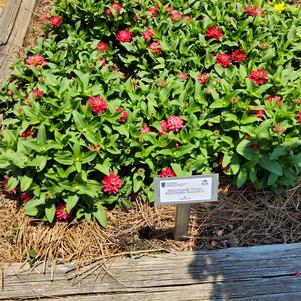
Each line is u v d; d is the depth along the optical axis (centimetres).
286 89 123
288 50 142
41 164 102
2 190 117
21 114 118
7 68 150
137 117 118
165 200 89
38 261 101
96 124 109
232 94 113
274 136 108
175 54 140
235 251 100
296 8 159
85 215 107
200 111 118
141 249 103
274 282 96
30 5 177
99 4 152
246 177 109
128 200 111
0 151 112
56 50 144
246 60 138
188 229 106
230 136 115
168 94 121
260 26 149
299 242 104
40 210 108
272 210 110
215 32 143
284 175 111
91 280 97
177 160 111
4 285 97
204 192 89
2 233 108
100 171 110
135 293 95
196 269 98
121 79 135
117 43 157
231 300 94
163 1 160
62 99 116
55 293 96
